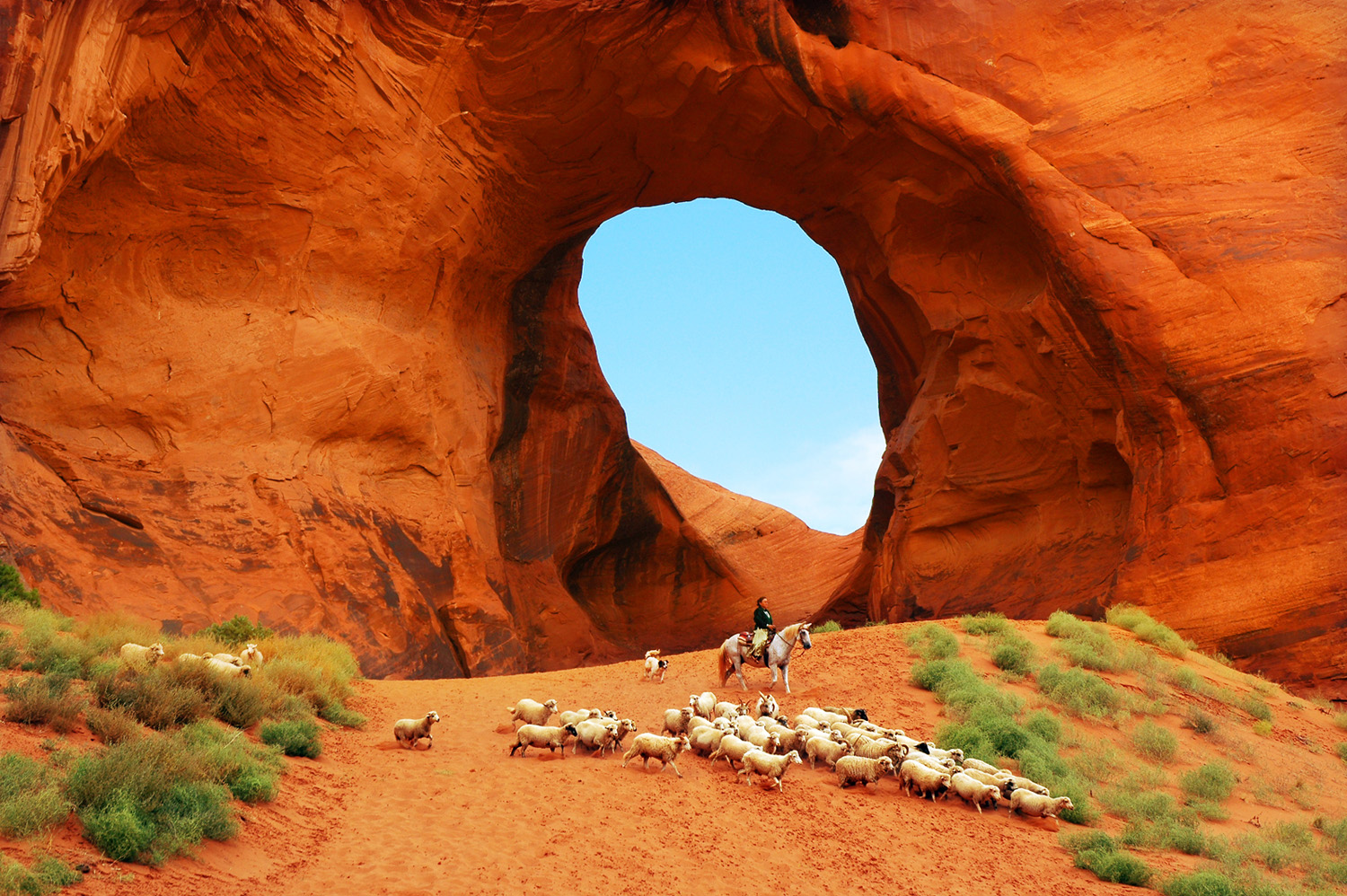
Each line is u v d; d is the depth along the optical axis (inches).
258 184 934.4
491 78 1041.5
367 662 869.8
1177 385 871.1
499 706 565.0
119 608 746.2
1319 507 799.1
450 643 996.6
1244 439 838.5
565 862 298.2
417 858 288.5
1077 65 980.6
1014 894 318.0
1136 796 451.2
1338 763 581.9
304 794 336.2
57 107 703.7
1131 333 892.6
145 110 832.3
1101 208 928.3
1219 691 674.8
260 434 924.0
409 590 950.4
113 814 242.4
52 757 277.4
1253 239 873.5
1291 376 832.3
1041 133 970.1
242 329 935.7
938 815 394.9
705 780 404.5
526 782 383.2
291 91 915.4
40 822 229.6
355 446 999.0
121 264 888.9
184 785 277.4
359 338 999.0
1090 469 1046.4
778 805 380.2
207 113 874.1
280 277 965.2
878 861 333.4
